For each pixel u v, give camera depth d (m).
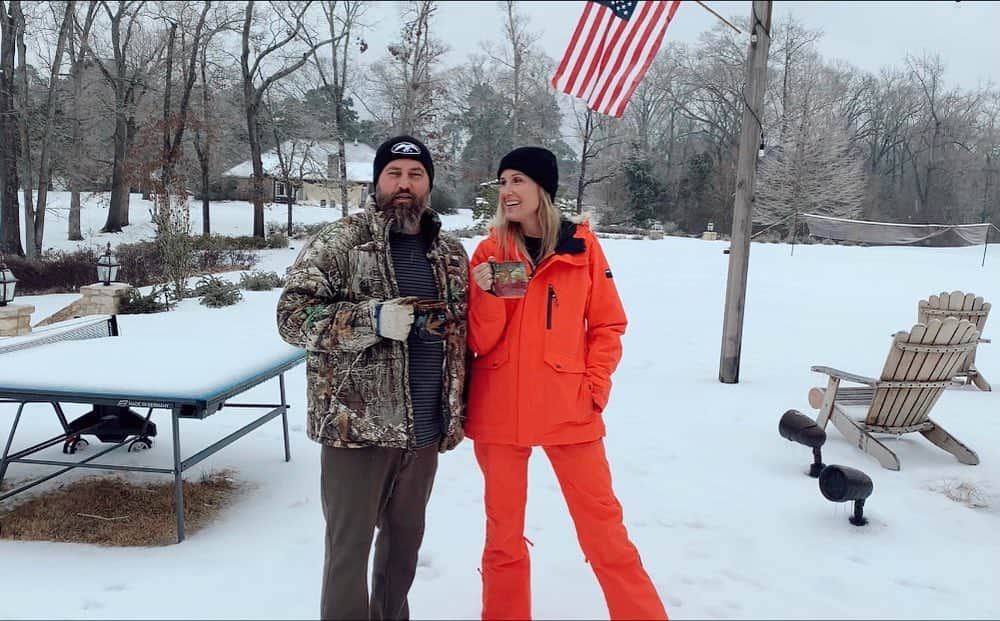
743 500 3.94
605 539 2.47
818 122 44.22
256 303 13.04
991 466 4.49
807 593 2.98
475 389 2.56
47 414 5.76
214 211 43.56
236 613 2.76
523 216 2.49
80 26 30.59
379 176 2.42
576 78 6.05
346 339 2.20
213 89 34.31
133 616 2.73
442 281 2.48
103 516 3.71
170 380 3.51
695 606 2.87
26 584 2.98
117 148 33.62
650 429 5.23
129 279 19.23
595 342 2.58
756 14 6.57
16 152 27.20
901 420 4.64
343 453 2.30
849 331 9.98
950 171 47.91
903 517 3.73
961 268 18.66
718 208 49.00
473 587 2.99
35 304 16.00
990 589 3.04
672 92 55.16
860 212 46.25
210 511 3.79
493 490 2.54
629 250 21.83
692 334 9.62
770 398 6.19
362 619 2.30
